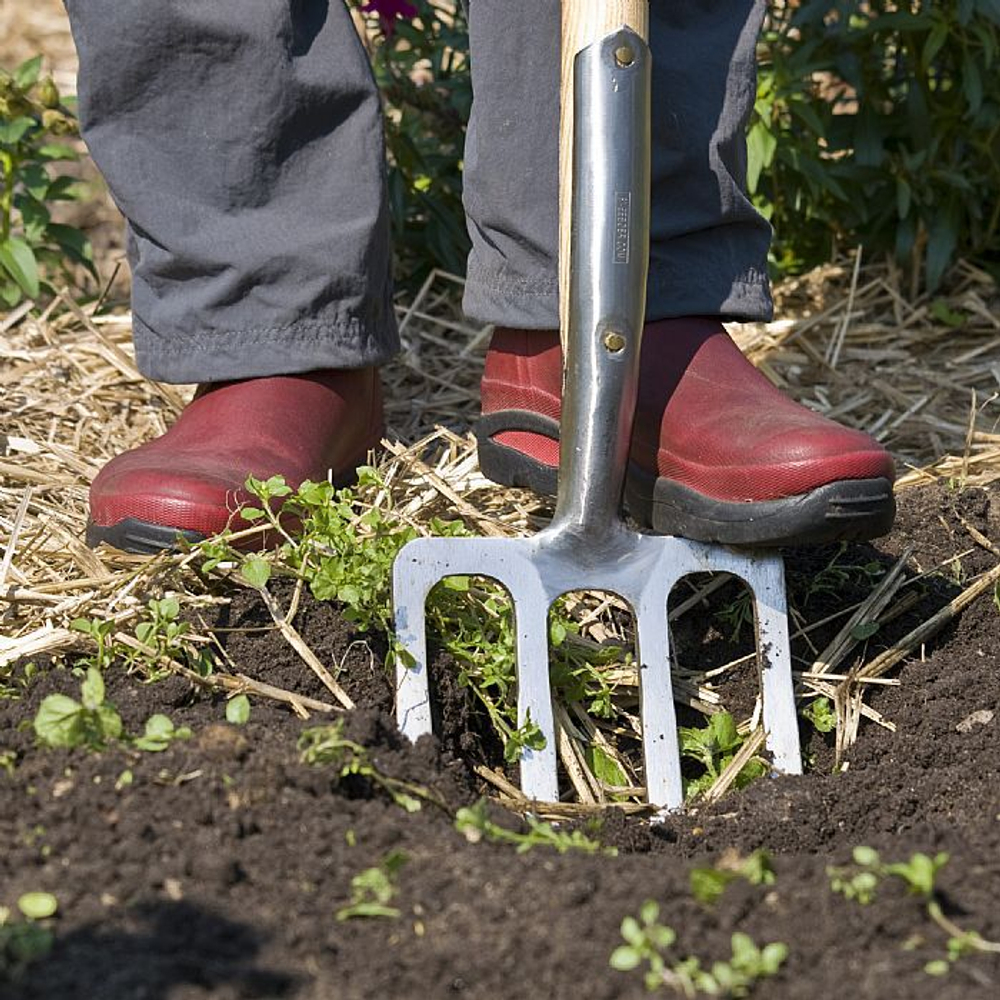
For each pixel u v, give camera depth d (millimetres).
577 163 1762
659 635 1737
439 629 1798
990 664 1907
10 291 2988
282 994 1202
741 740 1826
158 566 1824
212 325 2031
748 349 2971
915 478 2348
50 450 2410
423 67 3730
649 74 1774
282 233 2014
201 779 1424
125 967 1198
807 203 3268
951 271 3244
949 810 1645
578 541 1745
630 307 1750
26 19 5062
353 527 1862
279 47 1968
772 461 1739
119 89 1980
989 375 2895
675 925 1266
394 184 3123
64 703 1458
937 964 1219
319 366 2037
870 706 1882
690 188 1944
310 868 1345
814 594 2014
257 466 1907
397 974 1229
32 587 1881
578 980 1219
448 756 1646
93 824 1372
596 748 1809
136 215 2016
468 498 2205
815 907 1286
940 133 3137
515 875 1337
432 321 3033
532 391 2027
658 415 1895
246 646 1767
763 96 3029
